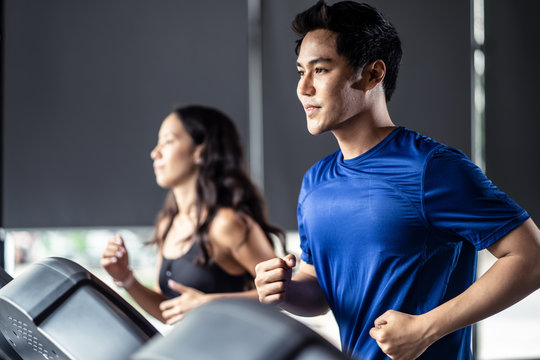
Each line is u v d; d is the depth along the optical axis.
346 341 1.36
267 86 4.17
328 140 4.20
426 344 1.13
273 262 1.22
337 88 1.25
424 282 1.26
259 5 4.17
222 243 2.24
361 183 1.29
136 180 4.15
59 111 4.09
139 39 4.13
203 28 4.16
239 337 0.41
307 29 1.29
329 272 1.39
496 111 4.23
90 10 4.10
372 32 1.27
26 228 4.07
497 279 1.17
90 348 0.63
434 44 4.20
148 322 0.66
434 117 4.21
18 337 0.72
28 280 0.68
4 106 4.04
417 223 1.24
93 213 4.12
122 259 2.21
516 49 4.23
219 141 2.39
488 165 4.21
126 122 4.14
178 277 2.29
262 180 4.16
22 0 4.04
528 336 4.80
